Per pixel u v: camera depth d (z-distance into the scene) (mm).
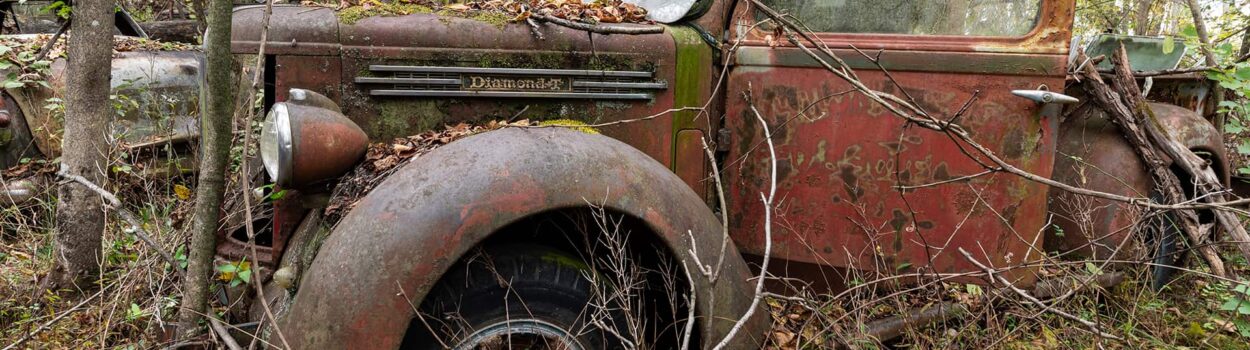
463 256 1892
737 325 1869
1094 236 3061
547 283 1990
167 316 2572
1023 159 2586
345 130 2117
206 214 2264
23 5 5941
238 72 2346
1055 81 2529
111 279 3080
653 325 2242
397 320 1829
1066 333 2736
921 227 2641
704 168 2625
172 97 4891
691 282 1946
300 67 2291
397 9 2436
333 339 1825
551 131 2137
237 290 2457
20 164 4312
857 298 2516
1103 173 3242
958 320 2729
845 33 2598
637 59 2518
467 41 2398
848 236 2654
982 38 2541
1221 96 3961
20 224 3945
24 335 2723
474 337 1920
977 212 2625
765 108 2621
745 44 2611
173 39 7621
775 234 2676
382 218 1879
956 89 2557
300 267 2127
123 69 4723
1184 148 3230
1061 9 2498
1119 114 3242
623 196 2031
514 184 1924
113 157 3588
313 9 2410
